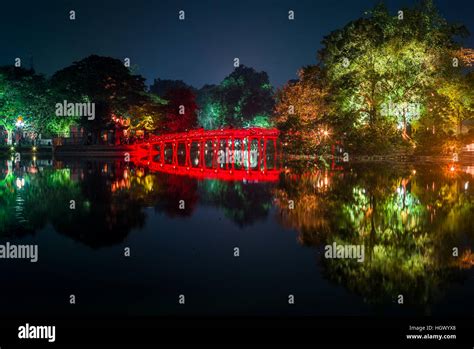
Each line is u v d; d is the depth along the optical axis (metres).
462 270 15.43
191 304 13.02
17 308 12.93
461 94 63.81
